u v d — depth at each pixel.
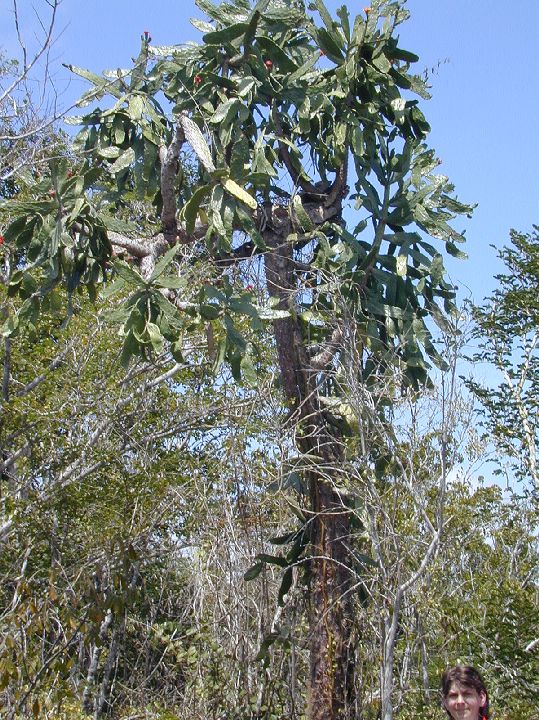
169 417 11.92
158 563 11.00
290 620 8.26
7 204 6.66
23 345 11.51
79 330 11.41
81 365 11.22
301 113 7.12
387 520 7.56
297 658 8.79
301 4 7.51
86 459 10.56
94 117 7.56
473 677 4.08
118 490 10.05
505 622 8.51
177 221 7.20
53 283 6.85
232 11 7.18
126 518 9.97
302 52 7.57
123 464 10.68
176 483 10.69
